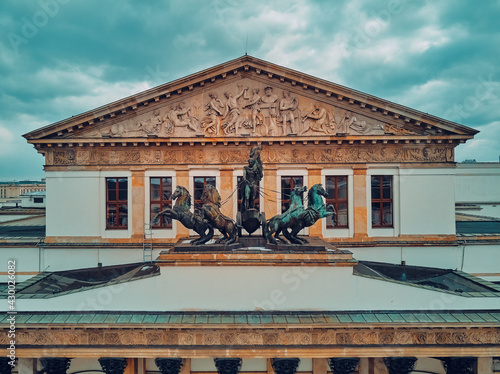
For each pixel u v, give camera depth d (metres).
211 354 18.42
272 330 18.58
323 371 21.16
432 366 21.31
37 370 19.98
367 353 18.52
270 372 21.00
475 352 18.48
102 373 21.11
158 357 18.66
